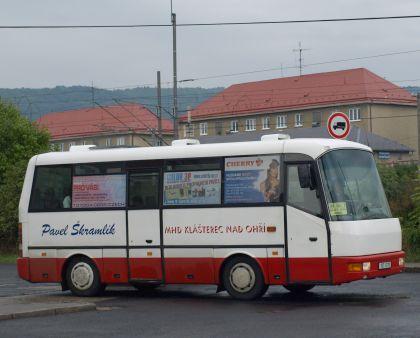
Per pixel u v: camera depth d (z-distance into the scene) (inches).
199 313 602.5
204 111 4623.5
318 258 643.5
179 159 709.3
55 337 499.8
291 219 655.8
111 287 863.1
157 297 738.2
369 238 642.2
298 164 658.8
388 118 4119.1
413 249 1090.7
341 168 656.4
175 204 706.8
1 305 652.7
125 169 733.9
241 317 569.6
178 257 703.1
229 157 687.7
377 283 807.1
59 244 761.6
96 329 530.0
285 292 743.1
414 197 1111.0
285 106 4313.5
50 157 776.9
